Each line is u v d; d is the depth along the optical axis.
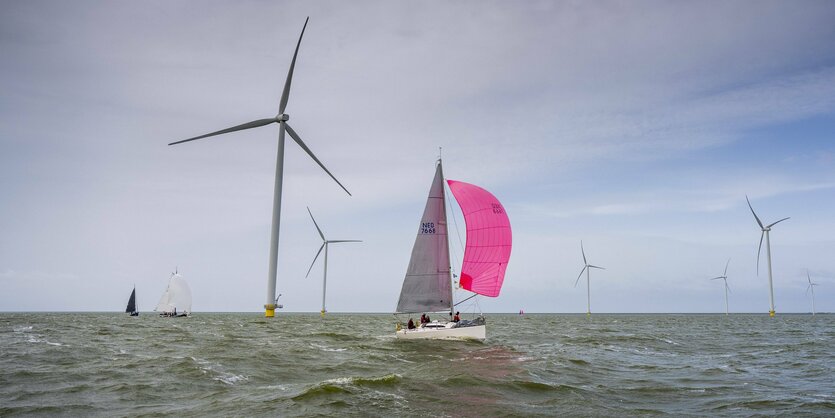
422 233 41.16
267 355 31.62
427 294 41.12
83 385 22.14
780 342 50.34
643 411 19.00
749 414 18.58
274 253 88.62
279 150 87.31
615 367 30.48
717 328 86.56
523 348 39.66
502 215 39.50
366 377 23.62
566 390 22.30
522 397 20.75
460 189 40.09
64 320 103.12
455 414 17.97
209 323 87.50
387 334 55.94
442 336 40.38
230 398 19.94
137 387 21.70
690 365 31.64
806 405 19.94
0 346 36.69
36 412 17.72
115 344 39.22
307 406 18.50
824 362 33.03
